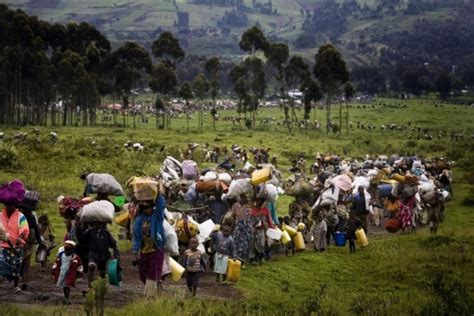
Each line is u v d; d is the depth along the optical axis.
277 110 177.25
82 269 15.96
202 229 19.66
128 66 134.50
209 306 14.78
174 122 139.50
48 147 53.28
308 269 21.89
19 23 117.94
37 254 19.06
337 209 26.39
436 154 79.56
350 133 123.88
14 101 112.75
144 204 15.39
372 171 35.44
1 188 16.09
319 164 52.78
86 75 119.06
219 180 23.03
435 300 17.23
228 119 148.25
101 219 16.14
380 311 16.16
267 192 22.06
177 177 27.73
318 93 127.00
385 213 34.28
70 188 36.41
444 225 33.12
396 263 22.64
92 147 59.28
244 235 21.03
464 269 22.00
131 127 120.12
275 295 17.86
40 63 115.88
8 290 16.23
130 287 17.58
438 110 176.62
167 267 16.62
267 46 132.38
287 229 24.23
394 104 197.88
